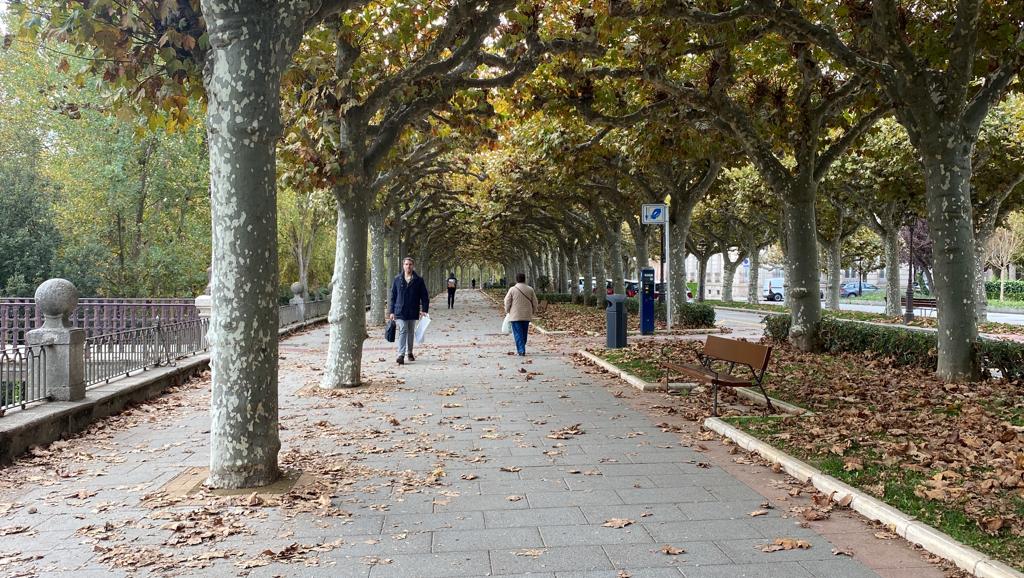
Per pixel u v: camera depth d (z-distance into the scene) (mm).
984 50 10531
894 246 25625
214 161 5285
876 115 12742
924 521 4406
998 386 9016
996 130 17656
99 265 23859
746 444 6648
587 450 6672
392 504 5055
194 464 6227
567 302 39469
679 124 13484
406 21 9094
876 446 6258
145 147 24312
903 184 20281
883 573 3832
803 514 4809
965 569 3811
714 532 4473
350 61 9328
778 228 32312
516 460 6305
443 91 10164
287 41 5375
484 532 4488
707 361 9617
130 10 6777
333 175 9352
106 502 5109
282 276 42375
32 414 6895
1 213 22812
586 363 13445
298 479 5648
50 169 25344
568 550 4180
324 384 10531
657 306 22984
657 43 10453
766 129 13984
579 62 11914
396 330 13492
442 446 6836
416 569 3912
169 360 11406
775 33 11664
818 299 13906
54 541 4348
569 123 13836
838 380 9953
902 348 11297
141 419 8336
